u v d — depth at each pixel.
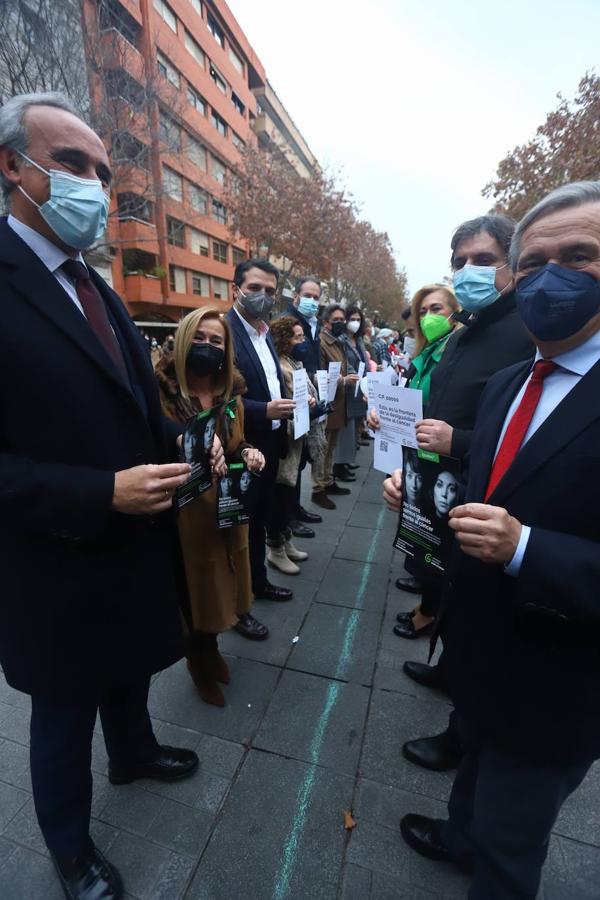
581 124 8.79
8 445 1.06
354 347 5.95
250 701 2.05
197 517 1.79
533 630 0.92
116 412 1.16
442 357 2.17
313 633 2.55
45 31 6.32
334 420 4.38
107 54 7.52
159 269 19.78
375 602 2.86
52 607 1.13
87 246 1.14
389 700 2.07
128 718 1.54
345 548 3.61
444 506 1.17
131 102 8.22
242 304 2.58
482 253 1.85
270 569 3.25
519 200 10.02
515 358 1.83
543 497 0.89
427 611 2.42
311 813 1.56
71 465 1.09
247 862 1.40
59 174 1.04
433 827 1.44
